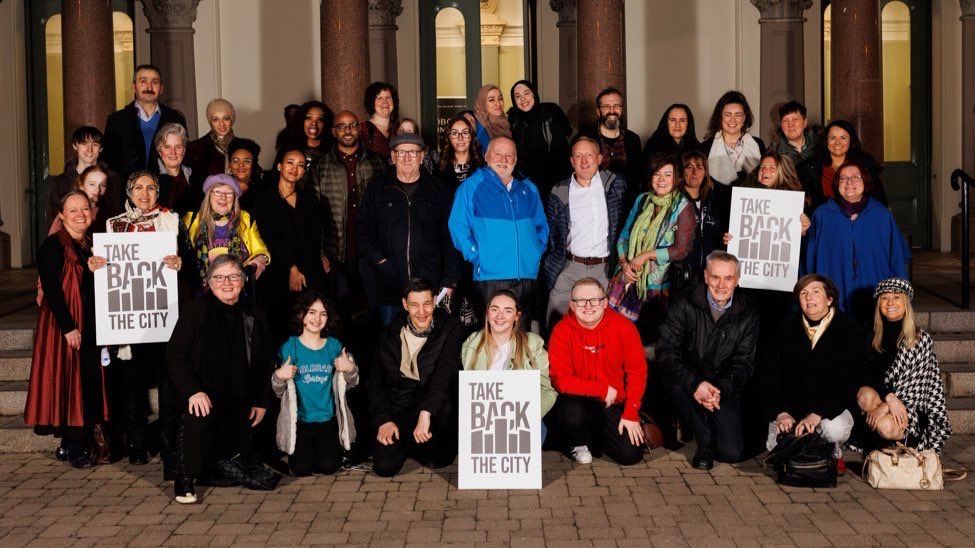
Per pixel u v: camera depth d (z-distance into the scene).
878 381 6.29
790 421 6.11
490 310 6.23
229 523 5.42
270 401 6.14
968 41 11.91
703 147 7.57
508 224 6.73
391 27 11.99
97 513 5.59
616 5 8.59
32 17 11.88
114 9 11.90
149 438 6.67
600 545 5.05
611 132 7.62
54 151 12.01
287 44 11.82
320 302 6.21
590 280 6.33
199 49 11.67
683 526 5.30
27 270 11.41
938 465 5.84
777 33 11.87
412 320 6.24
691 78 12.04
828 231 6.95
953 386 7.14
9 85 11.64
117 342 6.29
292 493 5.91
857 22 8.80
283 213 6.99
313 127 7.80
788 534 5.17
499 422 5.96
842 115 8.90
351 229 7.35
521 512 5.54
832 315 6.21
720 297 6.41
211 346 5.93
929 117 12.34
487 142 7.69
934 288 8.89
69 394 6.36
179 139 6.94
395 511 5.58
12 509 5.65
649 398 7.09
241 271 6.00
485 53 12.34
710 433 6.37
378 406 6.25
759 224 6.93
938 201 12.23
